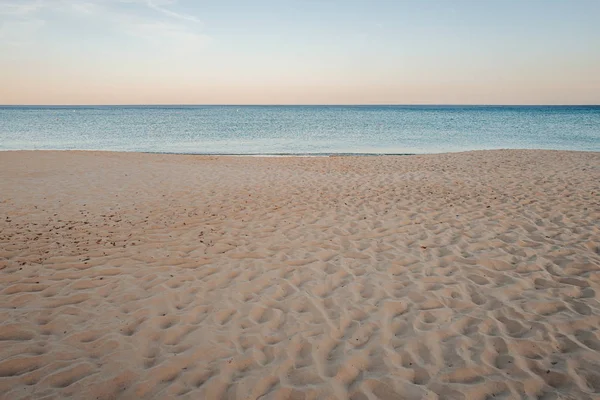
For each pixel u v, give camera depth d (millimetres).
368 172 11219
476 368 2773
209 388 2588
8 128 37719
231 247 5199
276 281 4207
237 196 8070
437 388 2580
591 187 8328
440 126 38875
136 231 5809
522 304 3633
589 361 2793
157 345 3062
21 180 9633
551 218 6215
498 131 31422
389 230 5812
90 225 6070
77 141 25125
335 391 2561
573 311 3480
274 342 3119
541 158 13094
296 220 6387
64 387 2580
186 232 5789
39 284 4078
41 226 5980
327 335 3209
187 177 10297
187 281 4199
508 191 8164
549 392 2525
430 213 6652
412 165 12414
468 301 3730
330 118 61812
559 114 71500
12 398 2463
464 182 9250
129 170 11383
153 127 39719
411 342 3092
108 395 2520
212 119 59281
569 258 4598
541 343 3033
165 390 2568
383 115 75625
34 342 3062
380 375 2711
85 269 4469
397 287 4031
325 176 10523
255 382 2646
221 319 3463
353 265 4602
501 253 4859
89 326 3311
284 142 24156
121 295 3869
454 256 4797
